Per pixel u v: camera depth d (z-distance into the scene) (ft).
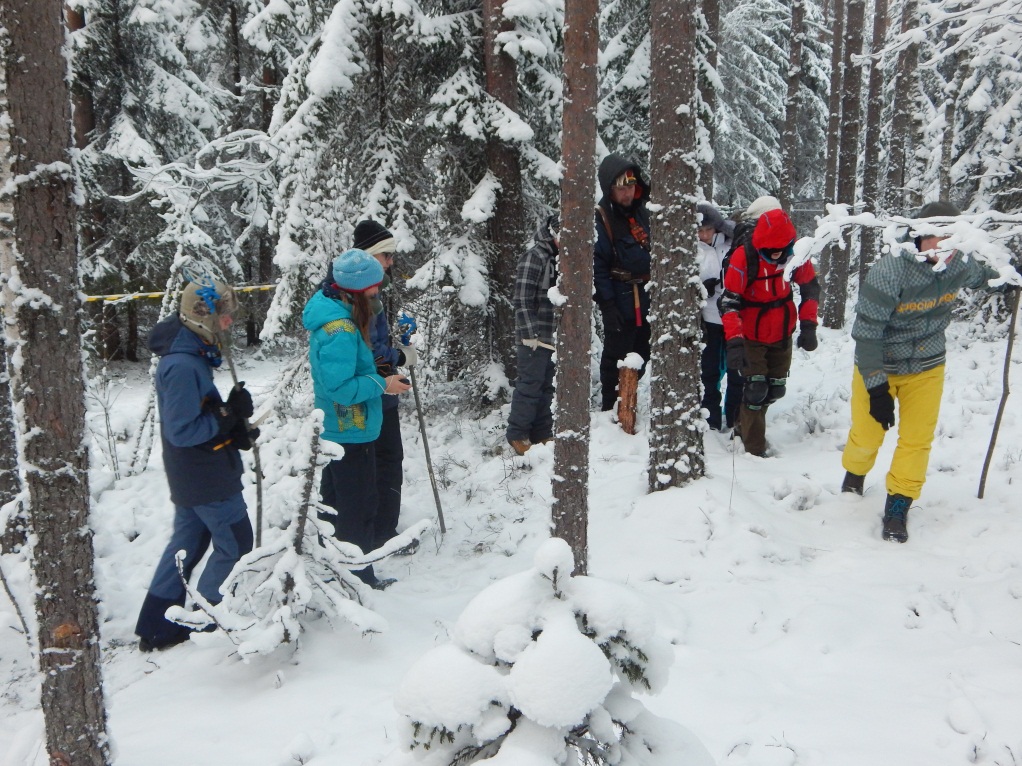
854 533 14.67
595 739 5.21
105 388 26.50
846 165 44.27
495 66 23.38
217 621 10.44
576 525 11.23
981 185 31.55
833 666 10.42
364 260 12.80
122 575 16.05
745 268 18.10
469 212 23.13
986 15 17.81
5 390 14.82
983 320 29.32
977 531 14.03
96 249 45.32
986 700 9.20
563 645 4.72
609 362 22.17
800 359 32.27
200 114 46.16
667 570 13.71
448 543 16.56
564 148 10.18
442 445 22.50
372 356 13.33
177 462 11.72
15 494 15.06
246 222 55.06
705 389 21.16
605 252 20.93
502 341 25.63
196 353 11.58
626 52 29.96
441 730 5.01
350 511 13.56
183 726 9.82
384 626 10.80
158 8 43.80
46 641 7.48
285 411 23.75
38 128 6.79
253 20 29.32
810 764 8.13
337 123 23.29
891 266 13.21
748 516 14.71
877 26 45.29
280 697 10.37
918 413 13.89
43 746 9.04
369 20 23.68
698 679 10.02
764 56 67.00
